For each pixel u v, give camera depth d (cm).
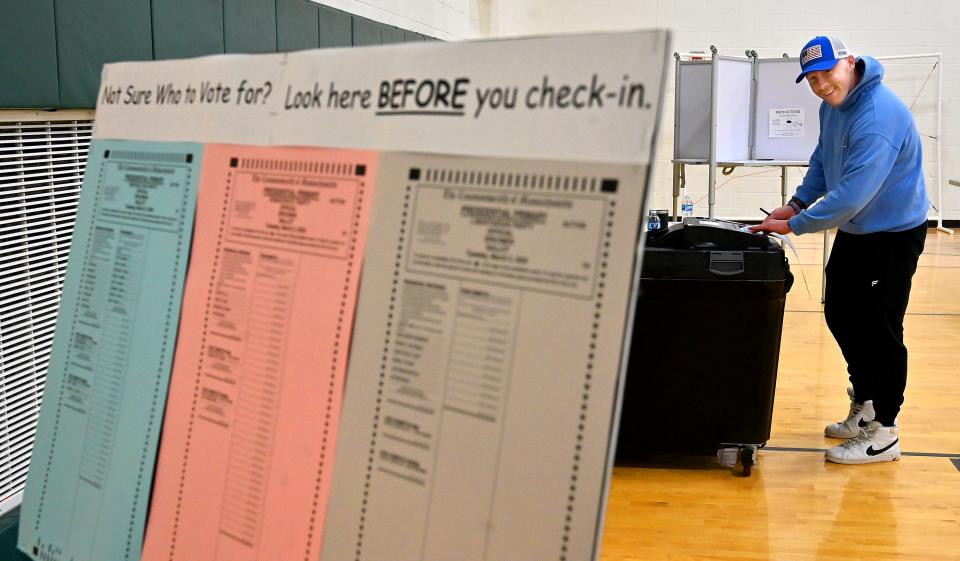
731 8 811
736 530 249
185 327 99
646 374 288
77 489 108
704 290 278
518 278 71
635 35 67
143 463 100
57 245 208
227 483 91
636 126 66
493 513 71
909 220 273
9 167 193
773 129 520
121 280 107
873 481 283
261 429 89
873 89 268
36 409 200
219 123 100
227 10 284
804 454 308
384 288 80
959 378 390
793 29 806
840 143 279
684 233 283
